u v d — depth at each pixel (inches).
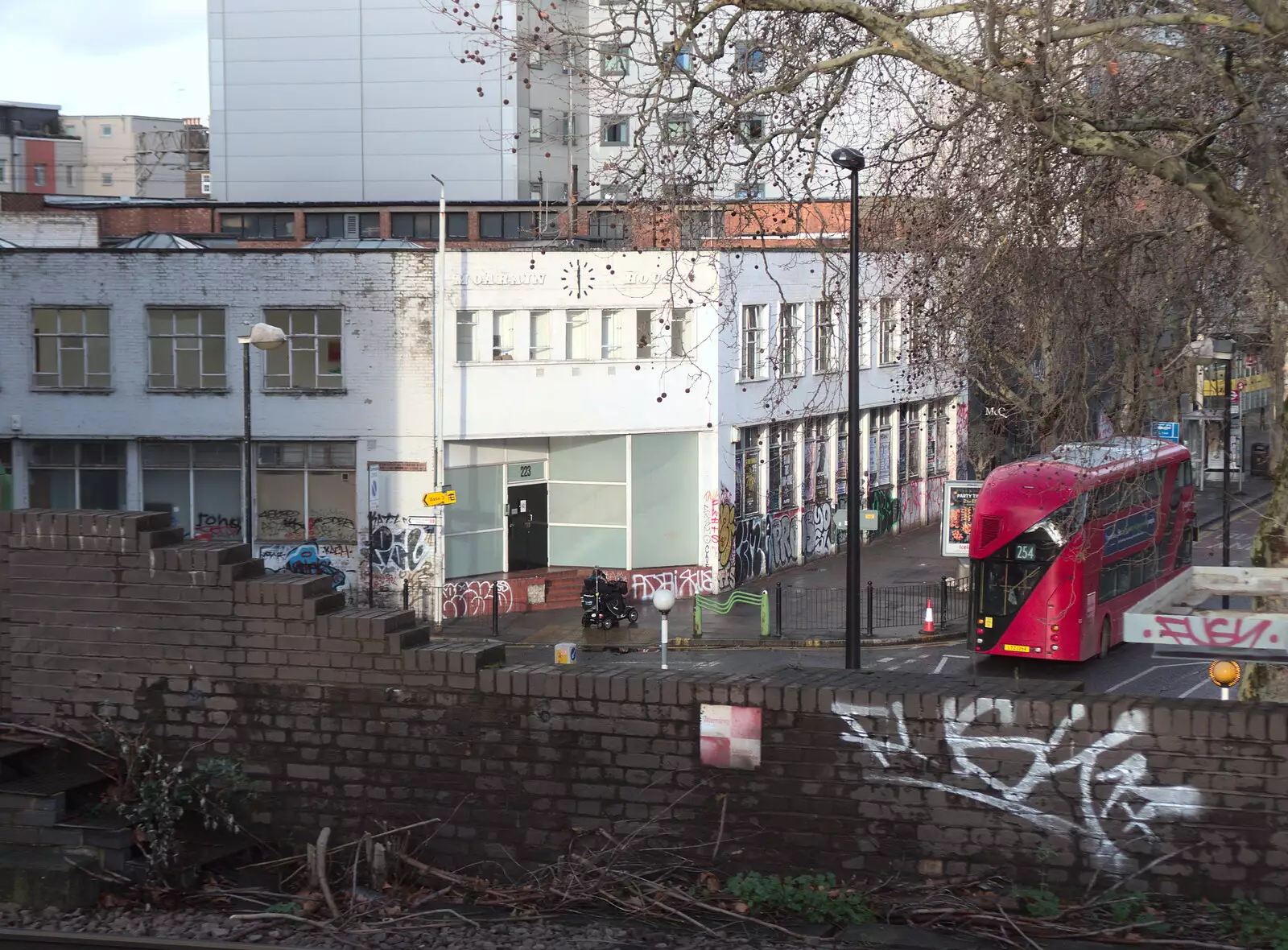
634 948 379.6
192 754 459.2
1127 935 378.3
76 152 4018.2
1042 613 1159.0
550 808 436.8
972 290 659.4
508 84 2783.0
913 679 434.6
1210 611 384.5
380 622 447.5
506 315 1475.1
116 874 416.2
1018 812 404.2
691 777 426.9
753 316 1628.9
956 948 377.1
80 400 1489.9
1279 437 665.0
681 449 1556.3
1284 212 557.3
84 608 466.0
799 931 392.5
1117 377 771.4
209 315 1475.1
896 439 2001.7
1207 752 390.9
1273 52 557.3
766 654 1284.4
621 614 1396.4
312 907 410.6
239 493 1494.8
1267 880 386.9
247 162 2928.2
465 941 385.1
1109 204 674.8
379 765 448.5
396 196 2874.0
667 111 671.1
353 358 1460.4
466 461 1483.8
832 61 615.2
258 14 2898.6
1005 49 610.2
